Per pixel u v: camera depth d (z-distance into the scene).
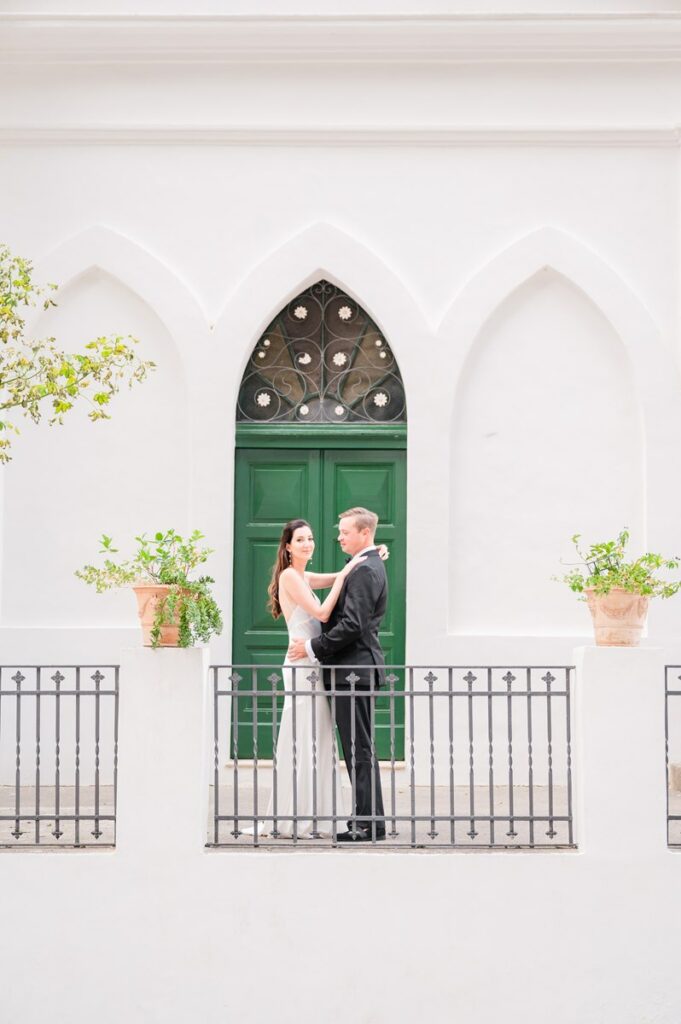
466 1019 7.77
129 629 10.39
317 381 10.80
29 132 10.52
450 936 7.80
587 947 7.79
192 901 7.79
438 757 10.37
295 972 7.79
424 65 10.54
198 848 7.80
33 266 10.51
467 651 10.37
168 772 7.80
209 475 10.46
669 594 8.02
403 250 10.59
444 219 10.59
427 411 10.45
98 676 7.92
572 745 10.00
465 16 10.26
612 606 7.91
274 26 10.30
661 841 7.81
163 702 7.82
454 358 10.47
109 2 10.62
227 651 10.47
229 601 10.50
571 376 10.59
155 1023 7.76
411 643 10.38
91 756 10.36
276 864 7.80
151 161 10.61
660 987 7.77
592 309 10.59
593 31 10.31
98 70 10.55
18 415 10.54
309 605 8.27
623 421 10.55
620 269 10.53
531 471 10.55
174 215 10.59
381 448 10.76
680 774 9.89
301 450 10.79
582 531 10.51
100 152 10.60
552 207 10.57
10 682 10.37
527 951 7.79
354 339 10.80
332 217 10.61
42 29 10.30
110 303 10.65
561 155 10.59
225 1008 7.77
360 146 10.60
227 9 10.60
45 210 10.57
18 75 10.55
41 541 10.52
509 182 10.59
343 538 8.36
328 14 10.27
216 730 8.00
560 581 10.48
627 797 7.83
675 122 10.51
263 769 10.48
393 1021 7.77
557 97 10.55
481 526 10.52
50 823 8.77
